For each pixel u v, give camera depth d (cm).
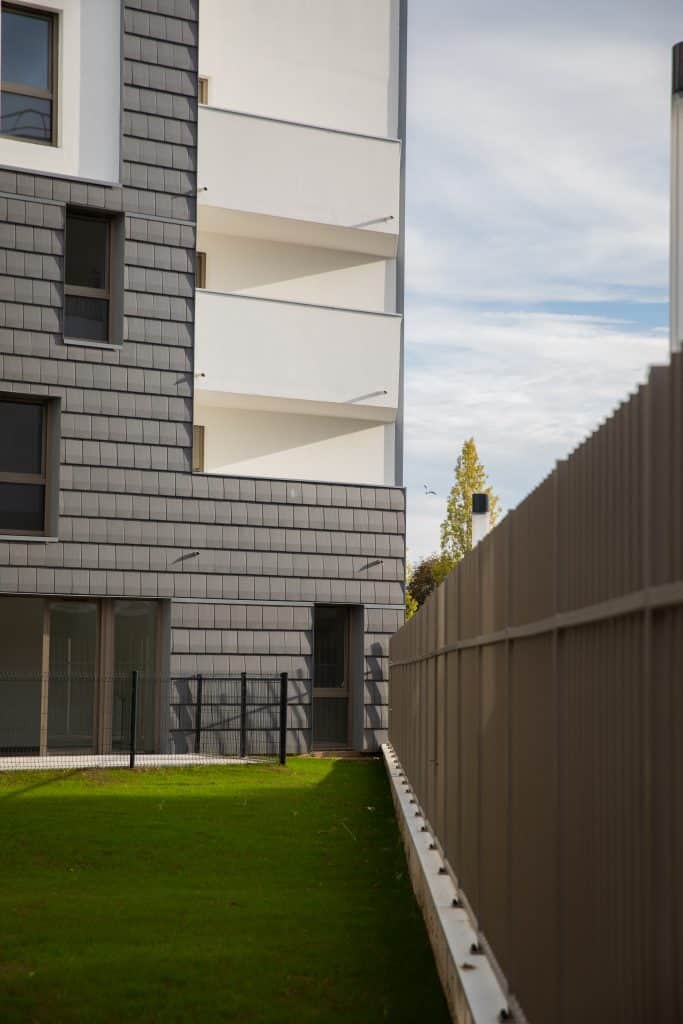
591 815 370
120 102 2089
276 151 2295
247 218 2292
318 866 1112
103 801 1532
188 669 2100
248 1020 630
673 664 287
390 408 2380
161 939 816
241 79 2397
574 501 400
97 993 682
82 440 2023
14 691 1986
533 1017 466
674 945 285
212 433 2347
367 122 2495
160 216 2108
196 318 2205
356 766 2047
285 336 2286
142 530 2067
